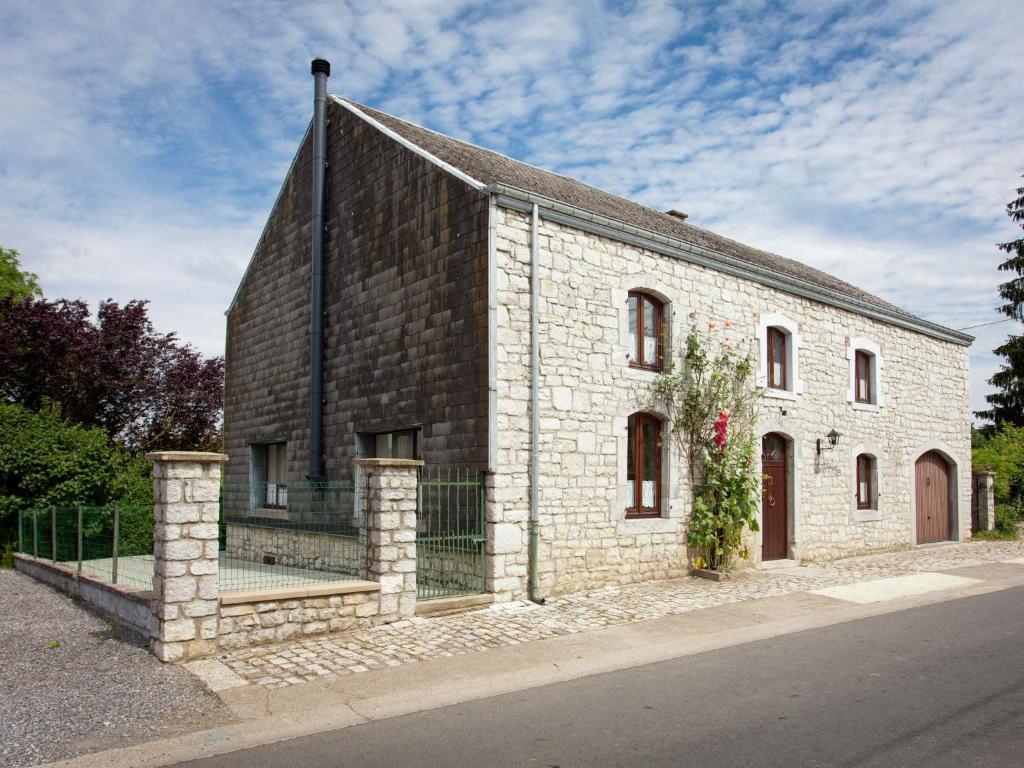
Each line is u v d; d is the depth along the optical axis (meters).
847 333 15.77
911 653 7.34
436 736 5.14
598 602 9.74
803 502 14.33
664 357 11.86
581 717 5.48
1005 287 29.61
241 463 15.89
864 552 15.80
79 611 9.22
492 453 9.54
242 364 16.27
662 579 11.48
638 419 11.60
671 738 5.00
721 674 6.61
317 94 14.12
